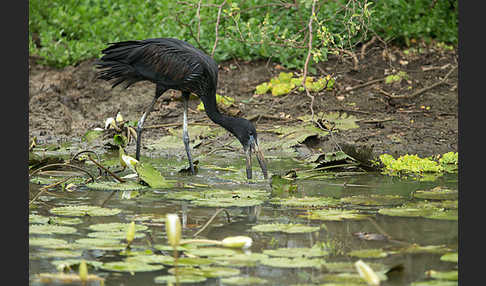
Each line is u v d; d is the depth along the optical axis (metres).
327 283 6.90
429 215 9.24
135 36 18.91
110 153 14.15
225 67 18.28
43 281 7.06
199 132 15.26
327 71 17.81
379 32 19.05
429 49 19.11
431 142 14.44
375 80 17.22
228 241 7.64
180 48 12.44
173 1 18.91
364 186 11.29
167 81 12.47
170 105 16.78
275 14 18.75
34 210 9.70
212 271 7.25
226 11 15.32
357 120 15.50
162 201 10.37
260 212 9.73
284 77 17.30
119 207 9.95
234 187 11.27
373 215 9.48
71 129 15.70
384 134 14.91
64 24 19.70
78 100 16.98
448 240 8.27
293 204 9.95
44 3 20.66
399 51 18.98
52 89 17.33
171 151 14.41
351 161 12.44
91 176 11.42
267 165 13.07
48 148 14.16
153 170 11.35
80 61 18.84
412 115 15.87
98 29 19.39
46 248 7.98
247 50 18.58
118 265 7.32
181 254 7.83
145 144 14.77
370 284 6.61
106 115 16.38
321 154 12.73
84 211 9.54
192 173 12.31
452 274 7.13
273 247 8.06
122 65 12.59
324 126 15.09
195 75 12.26
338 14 17.69
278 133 15.21
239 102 16.53
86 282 7.05
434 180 11.71
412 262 7.57
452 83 17.27
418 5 19.70
